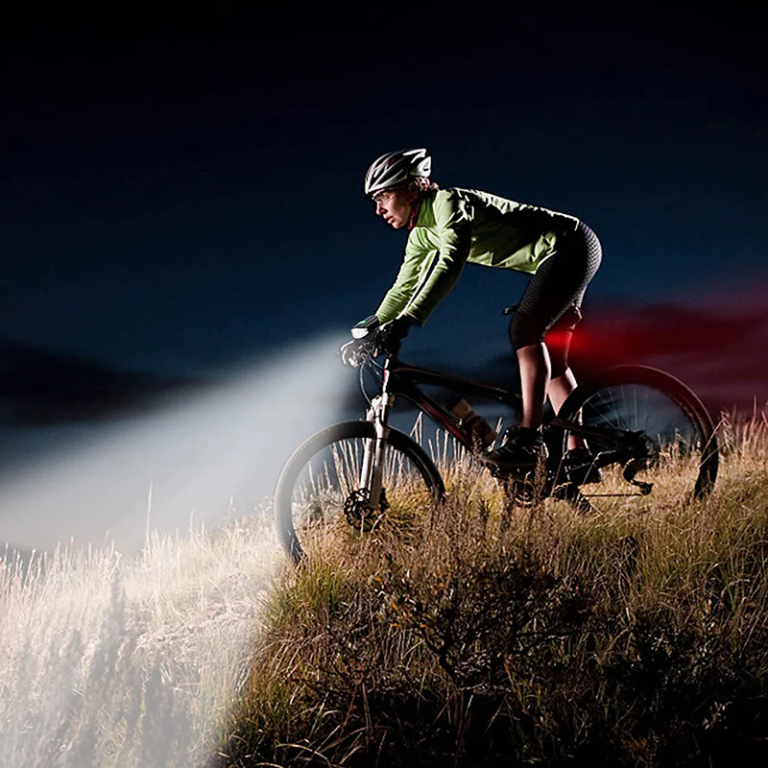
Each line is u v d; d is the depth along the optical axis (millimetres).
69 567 5961
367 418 5020
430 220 4965
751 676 3293
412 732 3203
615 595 4016
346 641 3709
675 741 2932
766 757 2984
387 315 5262
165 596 5031
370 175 4938
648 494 5098
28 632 4395
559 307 4941
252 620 4328
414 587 3572
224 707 3395
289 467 4863
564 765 3006
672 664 3182
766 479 5219
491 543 3922
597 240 5137
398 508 4922
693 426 5156
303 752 3199
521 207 4977
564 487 4957
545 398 4938
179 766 3105
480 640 3428
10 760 2996
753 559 4375
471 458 5023
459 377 5059
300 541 4848
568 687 3213
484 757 3139
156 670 3145
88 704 3076
